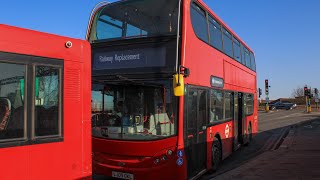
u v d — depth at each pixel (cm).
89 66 534
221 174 959
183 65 790
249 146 1666
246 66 1575
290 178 855
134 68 828
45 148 468
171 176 767
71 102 504
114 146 807
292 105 7269
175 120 775
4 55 434
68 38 509
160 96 791
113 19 896
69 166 494
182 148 776
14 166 435
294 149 1409
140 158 788
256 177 872
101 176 992
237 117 1348
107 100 843
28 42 460
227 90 1186
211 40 1017
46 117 473
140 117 805
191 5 858
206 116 945
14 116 439
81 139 513
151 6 851
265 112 6044
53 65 486
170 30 811
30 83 458
